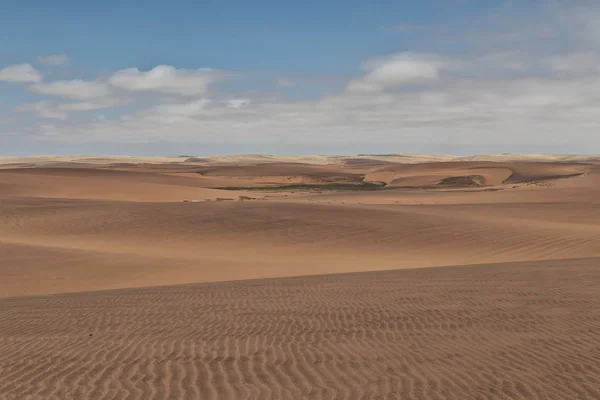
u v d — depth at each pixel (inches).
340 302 537.6
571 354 346.3
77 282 904.3
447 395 287.4
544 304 493.7
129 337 415.8
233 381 313.9
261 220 1453.0
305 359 352.5
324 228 1379.2
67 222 1510.8
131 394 294.8
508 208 1854.1
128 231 1403.8
